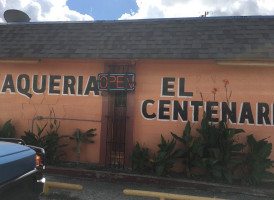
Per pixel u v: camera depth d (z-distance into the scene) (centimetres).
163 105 535
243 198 420
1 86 595
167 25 561
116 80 539
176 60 494
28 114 583
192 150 487
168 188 458
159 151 496
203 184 454
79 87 569
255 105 506
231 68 518
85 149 559
